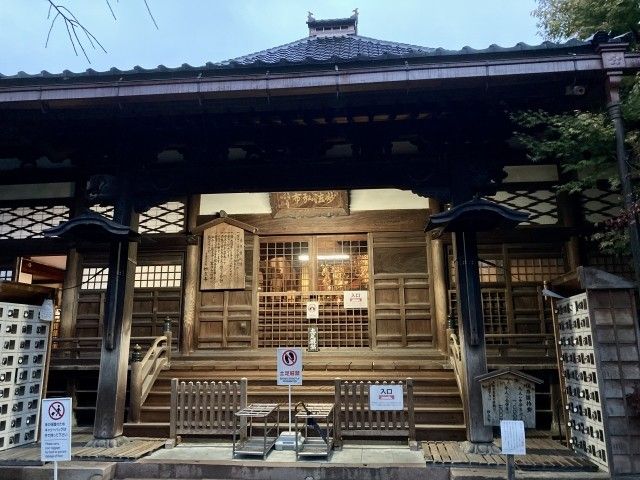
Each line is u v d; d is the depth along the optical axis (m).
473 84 5.77
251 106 6.15
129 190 7.02
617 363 5.32
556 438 7.47
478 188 6.64
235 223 10.01
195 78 5.90
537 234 9.09
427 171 6.81
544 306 9.10
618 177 5.96
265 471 5.58
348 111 6.42
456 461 5.50
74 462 5.76
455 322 9.23
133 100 6.04
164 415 7.30
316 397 7.49
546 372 8.03
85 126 6.74
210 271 9.95
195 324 9.77
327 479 5.50
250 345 9.64
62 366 8.64
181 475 5.68
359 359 8.95
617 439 5.14
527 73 5.57
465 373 6.16
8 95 6.02
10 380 6.54
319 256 9.97
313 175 7.01
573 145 6.10
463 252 6.41
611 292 5.53
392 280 9.65
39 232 9.82
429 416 6.99
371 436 6.38
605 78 5.60
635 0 6.91
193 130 6.94
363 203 9.99
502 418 5.33
